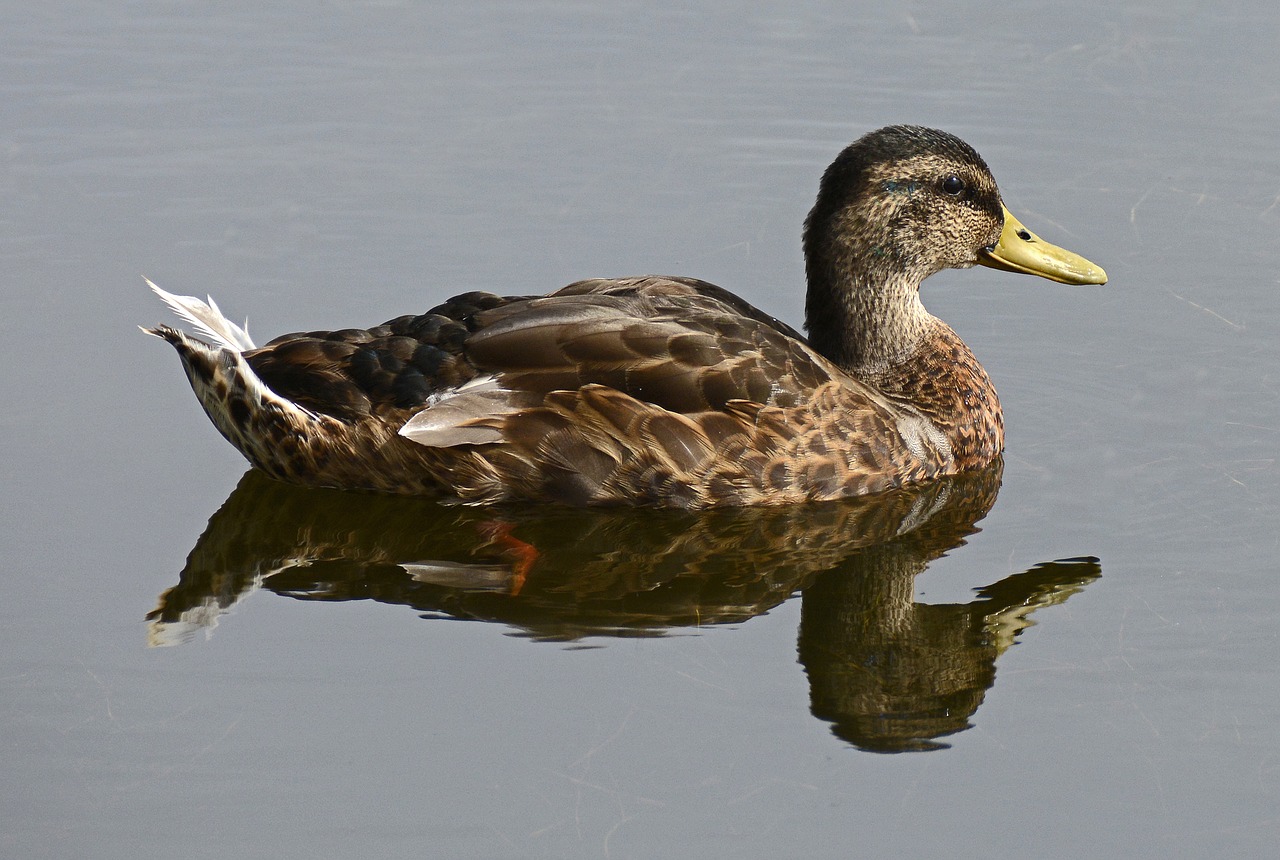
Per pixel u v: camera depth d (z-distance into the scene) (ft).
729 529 45.47
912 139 48.85
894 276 49.19
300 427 44.62
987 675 39.04
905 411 48.34
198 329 45.60
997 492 47.70
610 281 48.70
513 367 44.32
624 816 33.63
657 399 44.37
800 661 39.29
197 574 42.57
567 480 44.78
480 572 43.16
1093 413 51.62
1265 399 51.16
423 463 44.78
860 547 44.93
